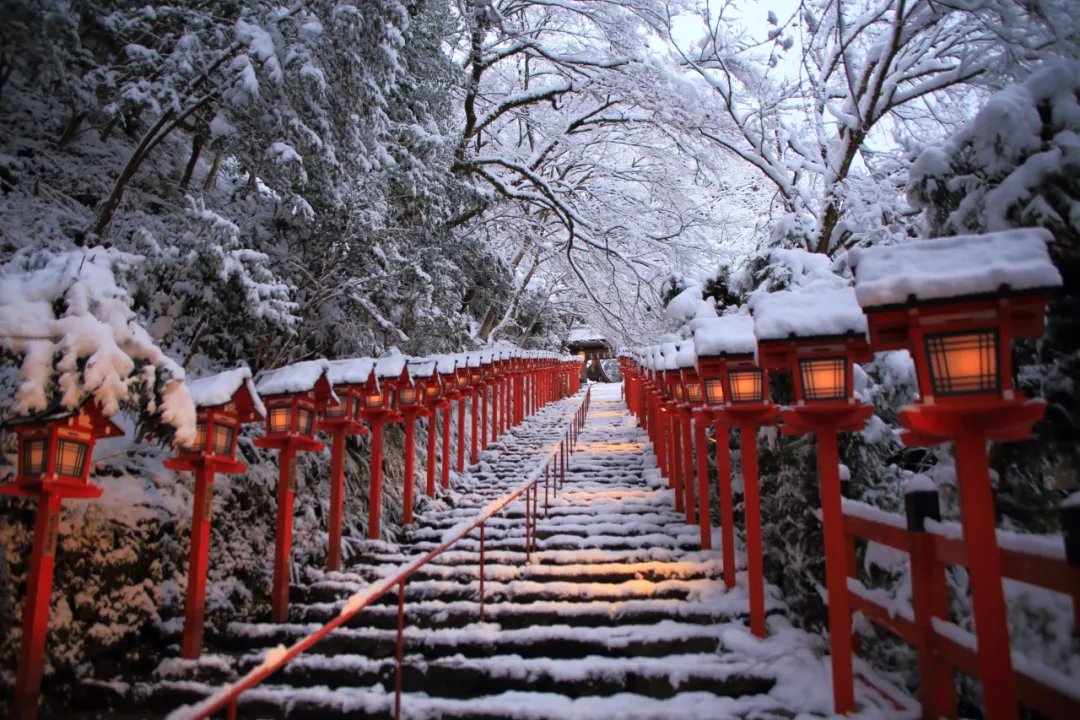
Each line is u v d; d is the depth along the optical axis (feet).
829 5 29.84
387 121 26.40
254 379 20.07
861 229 29.30
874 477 16.30
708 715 12.75
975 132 12.14
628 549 22.11
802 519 16.51
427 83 36.37
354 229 26.13
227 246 18.47
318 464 23.40
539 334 85.71
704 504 21.61
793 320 12.71
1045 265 8.84
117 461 16.85
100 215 19.95
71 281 12.47
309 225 26.09
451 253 44.65
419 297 32.94
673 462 27.58
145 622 15.30
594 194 52.39
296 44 20.49
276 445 18.56
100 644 14.19
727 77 35.99
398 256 29.17
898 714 11.82
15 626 12.71
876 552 14.34
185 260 18.02
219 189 30.86
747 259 28.25
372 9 22.38
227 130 20.97
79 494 12.40
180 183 27.09
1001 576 9.28
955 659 10.40
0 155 20.36
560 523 24.95
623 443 41.88
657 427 33.09
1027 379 11.60
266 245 26.37
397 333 29.55
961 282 9.05
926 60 32.40
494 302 58.08
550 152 56.08
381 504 25.49
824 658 14.61
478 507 28.76
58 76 17.17
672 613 17.04
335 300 27.61
